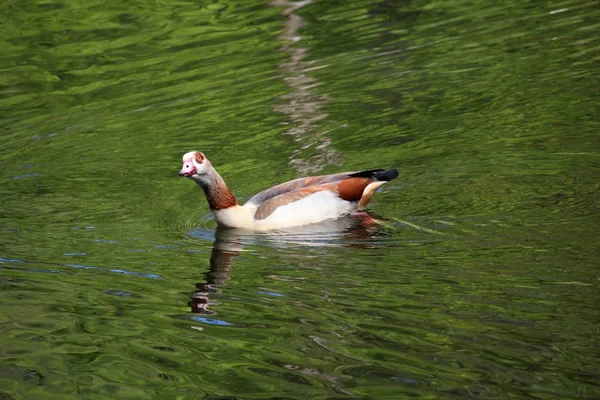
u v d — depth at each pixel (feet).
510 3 83.87
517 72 67.87
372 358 32.01
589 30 74.74
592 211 45.62
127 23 86.33
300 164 56.85
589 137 55.83
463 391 29.50
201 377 31.14
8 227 50.21
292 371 31.35
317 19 84.43
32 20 87.56
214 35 82.33
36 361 32.71
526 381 29.96
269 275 41.06
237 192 53.62
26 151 63.57
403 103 65.00
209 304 37.83
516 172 52.03
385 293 37.81
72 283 40.98
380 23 81.97
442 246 43.11
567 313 34.81
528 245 42.14
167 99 70.18
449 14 82.69
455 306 36.01
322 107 65.87
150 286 40.32
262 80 71.72
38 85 75.31
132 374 31.55
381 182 49.37
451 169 53.57
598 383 29.78
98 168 59.62
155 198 54.39
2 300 38.81
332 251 43.83
